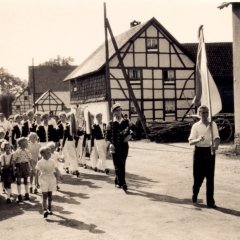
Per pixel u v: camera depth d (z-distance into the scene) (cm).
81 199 920
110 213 789
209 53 3806
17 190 1005
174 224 703
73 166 1266
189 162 1517
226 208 811
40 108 6006
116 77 3375
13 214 805
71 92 4562
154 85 3438
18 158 931
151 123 2783
